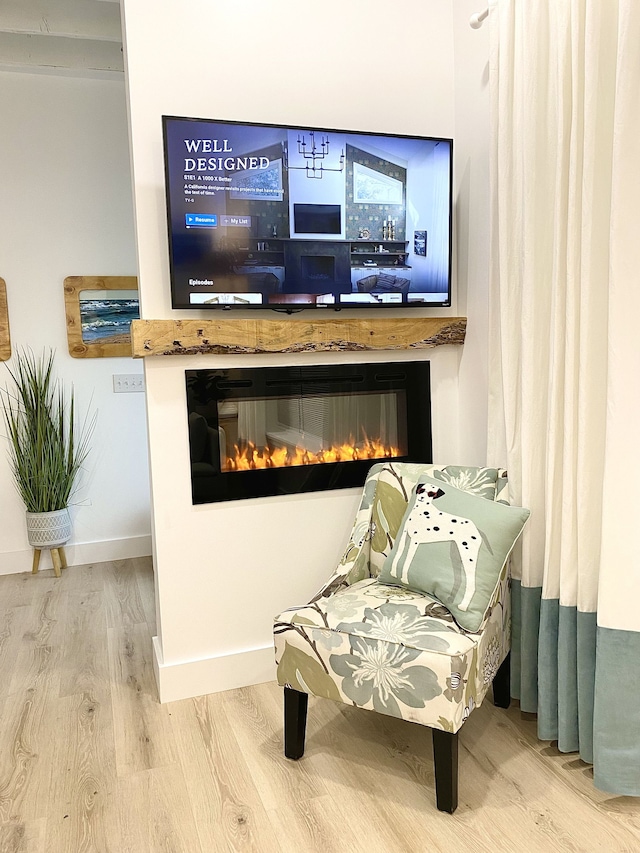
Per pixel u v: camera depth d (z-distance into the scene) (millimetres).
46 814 1881
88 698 2514
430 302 2664
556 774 2016
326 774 2031
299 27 2494
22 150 3809
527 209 2078
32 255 3871
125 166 4008
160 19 2318
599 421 1915
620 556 1822
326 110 2557
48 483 3820
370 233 2533
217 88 2404
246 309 2449
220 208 2338
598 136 1839
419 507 2221
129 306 4055
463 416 2811
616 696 1850
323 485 2646
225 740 2219
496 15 2234
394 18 2623
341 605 2066
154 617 3299
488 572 1984
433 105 2711
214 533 2512
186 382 2422
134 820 1850
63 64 3717
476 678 1876
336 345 2559
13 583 3820
